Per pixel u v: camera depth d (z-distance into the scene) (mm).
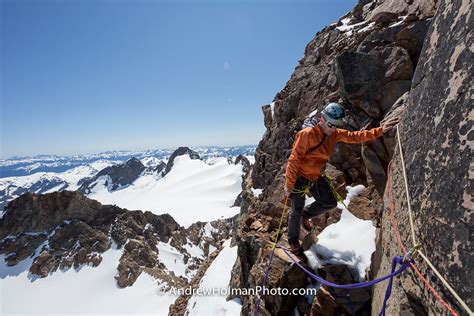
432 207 3248
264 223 9430
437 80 3650
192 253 140500
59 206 130375
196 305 13539
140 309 95000
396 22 8266
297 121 12203
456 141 3002
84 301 102875
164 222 147750
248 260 9547
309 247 6887
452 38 3469
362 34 9336
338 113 5094
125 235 127500
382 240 5086
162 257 127312
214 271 16391
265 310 6770
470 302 2523
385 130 5598
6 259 119938
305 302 6348
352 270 6137
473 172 2695
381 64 7066
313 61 13234
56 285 111125
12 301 104188
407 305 3781
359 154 7852
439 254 3016
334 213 7562
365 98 7199
